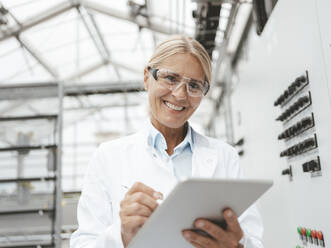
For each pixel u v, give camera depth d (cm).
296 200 232
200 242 87
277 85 258
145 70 133
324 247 183
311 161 185
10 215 421
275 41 257
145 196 89
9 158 444
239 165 145
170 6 514
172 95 121
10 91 473
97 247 100
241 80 447
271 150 292
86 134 1133
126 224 89
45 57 713
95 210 124
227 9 404
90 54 778
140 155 136
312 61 183
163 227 83
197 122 1108
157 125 138
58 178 418
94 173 132
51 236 412
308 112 196
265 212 331
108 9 606
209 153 139
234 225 83
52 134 448
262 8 290
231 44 502
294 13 208
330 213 171
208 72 123
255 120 354
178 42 122
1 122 455
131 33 704
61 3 591
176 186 68
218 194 74
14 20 584
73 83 693
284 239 270
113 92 709
